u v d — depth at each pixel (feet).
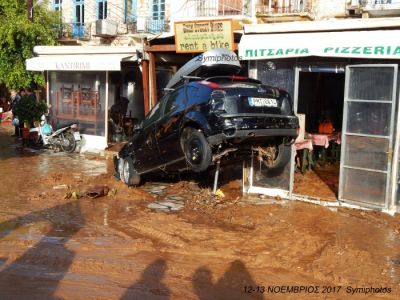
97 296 16.22
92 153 48.26
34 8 72.95
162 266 19.01
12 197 30.07
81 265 18.92
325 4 57.06
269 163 28.89
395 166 26.50
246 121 24.50
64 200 29.43
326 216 26.48
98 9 76.69
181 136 27.37
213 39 36.96
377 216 26.37
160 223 24.54
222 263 19.43
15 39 67.97
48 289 16.74
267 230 23.54
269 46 29.04
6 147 51.83
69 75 51.52
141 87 56.18
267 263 19.43
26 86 69.26
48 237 22.38
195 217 26.02
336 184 33.01
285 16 56.80
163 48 40.50
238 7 59.88
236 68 34.04
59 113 52.95
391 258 20.34
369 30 26.96
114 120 52.54
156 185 34.53
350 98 27.61
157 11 69.67
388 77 26.20
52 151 49.80
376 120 26.76
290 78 30.09
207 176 35.86
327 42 27.07
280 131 25.75
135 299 16.05
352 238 22.88
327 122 39.17
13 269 18.51
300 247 21.25
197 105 25.91
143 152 31.37
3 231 23.25
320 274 18.25
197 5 62.75
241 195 31.30
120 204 28.81
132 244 21.48
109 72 51.06
